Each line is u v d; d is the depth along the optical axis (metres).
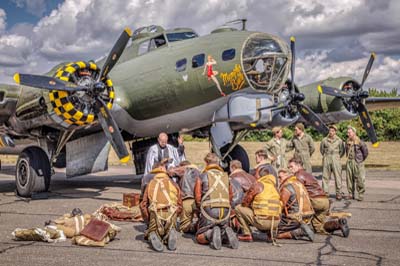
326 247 5.99
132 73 11.66
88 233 6.01
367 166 24.34
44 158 10.79
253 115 10.17
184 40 11.41
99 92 9.71
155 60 11.34
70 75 9.70
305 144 11.20
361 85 15.36
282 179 6.57
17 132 11.73
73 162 11.95
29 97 10.53
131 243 6.16
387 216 8.45
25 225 7.39
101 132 11.62
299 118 14.17
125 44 9.91
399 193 12.10
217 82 10.22
